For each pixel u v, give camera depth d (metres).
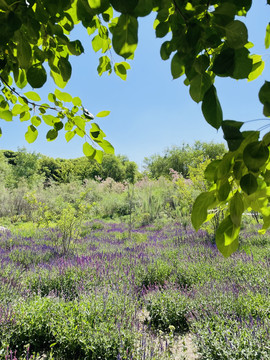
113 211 18.70
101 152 1.41
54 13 0.84
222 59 0.64
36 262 6.73
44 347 3.13
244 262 5.38
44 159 40.31
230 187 0.63
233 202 0.64
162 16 0.78
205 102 0.62
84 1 0.86
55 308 3.48
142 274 5.23
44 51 1.18
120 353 2.62
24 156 33.22
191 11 0.66
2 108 1.54
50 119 1.47
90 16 0.95
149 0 0.58
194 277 4.89
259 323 2.88
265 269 4.75
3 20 0.72
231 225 0.69
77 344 2.91
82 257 6.42
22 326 3.12
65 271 5.01
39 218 9.02
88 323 3.05
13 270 5.32
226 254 0.69
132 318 3.40
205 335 2.82
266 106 0.58
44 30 1.07
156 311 3.71
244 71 0.64
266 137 0.56
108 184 26.36
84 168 37.03
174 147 42.50
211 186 0.65
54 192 20.62
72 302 3.69
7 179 28.53
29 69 1.05
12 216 17.25
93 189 23.22
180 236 9.85
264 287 3.95
